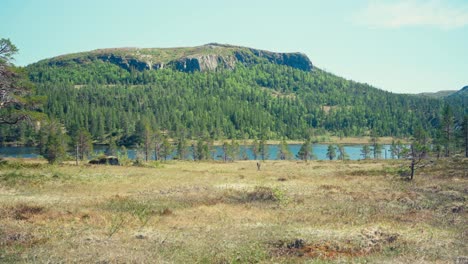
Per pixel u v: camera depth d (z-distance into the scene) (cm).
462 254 1462
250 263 1344
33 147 14750
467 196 2862
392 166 5997
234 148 12394
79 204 2483
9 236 1559
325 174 5038
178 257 1358
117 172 4753
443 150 9888
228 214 2269
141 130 15688
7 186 3144
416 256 1424
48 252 1348
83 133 9869
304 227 1908
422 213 2334
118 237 1619
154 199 2781
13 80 3812
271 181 4134
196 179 4253
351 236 1684
